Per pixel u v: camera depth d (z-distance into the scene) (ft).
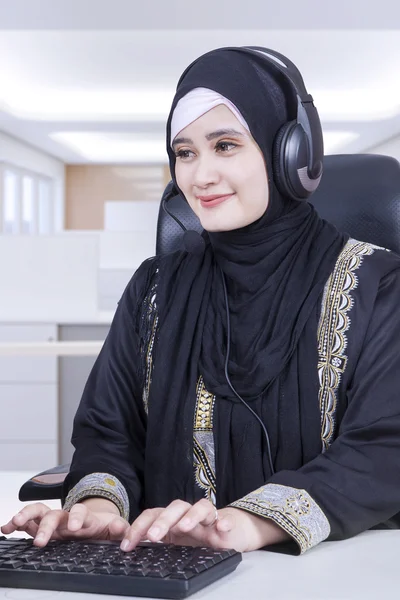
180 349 3.69
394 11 18.47
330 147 43.09
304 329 3.56
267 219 3.53
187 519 2.64
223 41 23.61
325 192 4.71
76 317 13.89
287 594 2.24
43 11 18.84
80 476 3.64
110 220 31.76
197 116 3.29
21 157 41.63
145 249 22.94
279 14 18.94
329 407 3.50
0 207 39.52
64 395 13.41
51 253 14.07
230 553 2.51
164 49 24.80
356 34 22.33
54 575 2.29
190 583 2.22
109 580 2.25
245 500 2.94
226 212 3.38
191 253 3.94
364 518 3.03
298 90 3.52
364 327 3.52
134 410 3.95
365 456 3.16
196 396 3.64
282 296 3.60
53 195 50.83
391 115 31.96
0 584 2.32
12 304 14.07
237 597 2.22
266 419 3.51
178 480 3.63
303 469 3.14
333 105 32.01
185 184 3.42
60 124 33.78
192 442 3.62
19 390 13.38
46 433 13.38
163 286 3.92
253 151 3.34
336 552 2.77
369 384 3.37
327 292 3.60
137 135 43.73
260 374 3.49
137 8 18.62
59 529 2.85
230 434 3.53
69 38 23.50
